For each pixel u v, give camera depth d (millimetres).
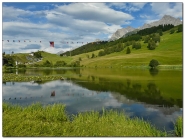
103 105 24219
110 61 185625
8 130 12383
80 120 15609
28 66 186625
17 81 49750
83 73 86312
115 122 14836
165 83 44344
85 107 23047
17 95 31250
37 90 36094
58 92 33938
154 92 33438
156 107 23453
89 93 32875
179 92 33219
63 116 17266
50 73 86688
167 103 25438
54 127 13211
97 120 15727
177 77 58312
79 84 44531
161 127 16500
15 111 17484
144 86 40281
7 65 160625
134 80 51844
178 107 23359
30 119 15383
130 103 25359
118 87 39469
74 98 28672
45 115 16969
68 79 56250
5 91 35000
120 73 82312
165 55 172500
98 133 12305
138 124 14648
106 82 48094
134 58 178500
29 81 50125
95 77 63562
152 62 138000
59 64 193000
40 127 13078
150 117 19453
